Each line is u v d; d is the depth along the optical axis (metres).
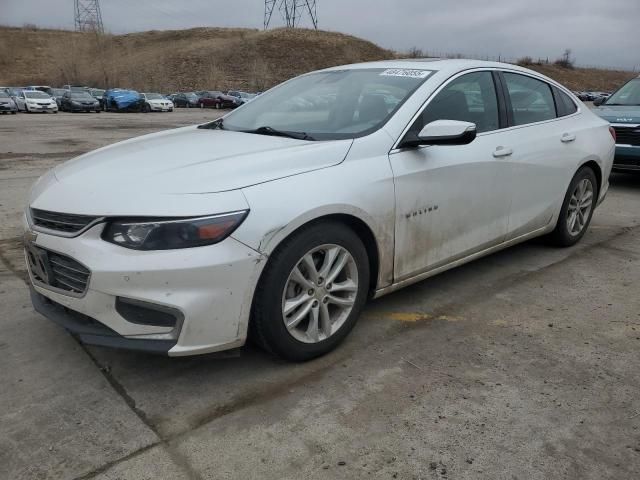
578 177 4.92
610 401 2.77
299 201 2.79
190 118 30.11
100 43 77.75
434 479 2.24
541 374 3.00
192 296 2.57
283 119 3.78
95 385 2.87
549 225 4.75
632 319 3.68
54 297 2.84
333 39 76.81
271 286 2.78
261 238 2.66
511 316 3.70
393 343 3.32
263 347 2.94
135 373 2.98
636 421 2.61
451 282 4.28
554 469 2.30
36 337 3.35
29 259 3.02
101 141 15.45
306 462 2.33
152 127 21.73
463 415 2.64
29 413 2.63
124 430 2.52
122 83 67.00
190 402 2.73
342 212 2.96
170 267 2.53
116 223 2.62
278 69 69.88
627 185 8.45
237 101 46.03
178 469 2.28
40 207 2.89
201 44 78.88
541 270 4.57
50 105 33.81
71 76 70.44
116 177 2.88
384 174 3.19
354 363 3.09
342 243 3.04
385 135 3.30
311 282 2.97
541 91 4.67
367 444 2.44
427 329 3.50
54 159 11.34
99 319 2.65
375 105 3.57
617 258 4.91
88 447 2.41
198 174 2.78
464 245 3.83
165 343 2.62
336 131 3.43
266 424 2.57
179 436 2.48
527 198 4.32
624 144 7.73
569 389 2.86
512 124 4.21
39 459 2.33
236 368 3.03
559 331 3.50
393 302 3.90
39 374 2.96
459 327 3.53
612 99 8.81
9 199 7.15
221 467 2.30
